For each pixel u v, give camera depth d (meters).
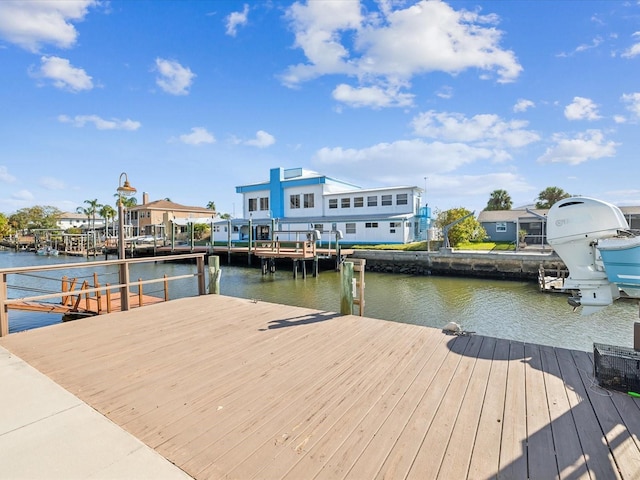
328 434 2.26
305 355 3.74
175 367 3.41
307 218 28.86
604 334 9.17
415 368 3.37
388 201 26.73
